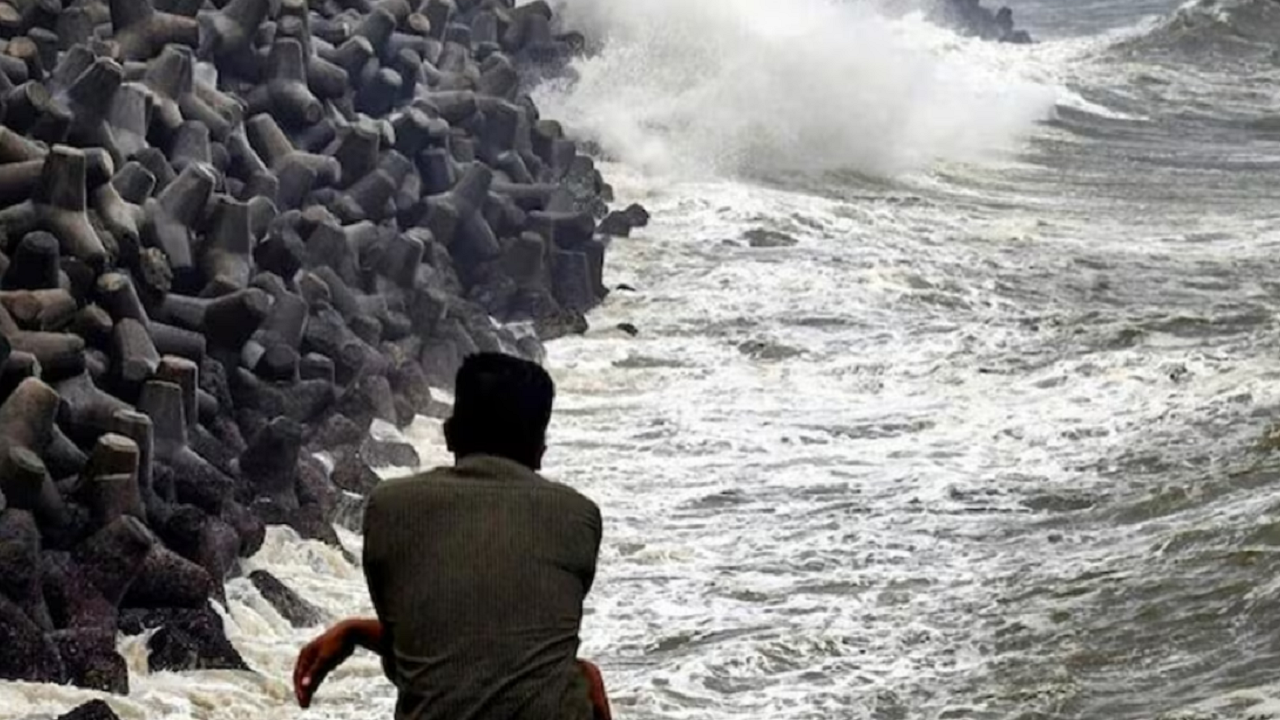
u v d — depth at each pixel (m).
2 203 26.92
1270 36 84.56
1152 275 46.22
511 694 12.76
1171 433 32.75
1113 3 126.94
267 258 31.23
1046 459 32.12
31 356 24.11
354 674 23.58
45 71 32.41
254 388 28.97
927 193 56.53
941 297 43.59
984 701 22.78
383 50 41.34
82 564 22.78
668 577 27.45
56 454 23.78
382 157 37.50
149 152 30.53
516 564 13.04
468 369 13.84
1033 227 51.81
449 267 38.38
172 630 22.95
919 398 36.25
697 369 38.09
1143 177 61.06
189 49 33.94
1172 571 26.02
